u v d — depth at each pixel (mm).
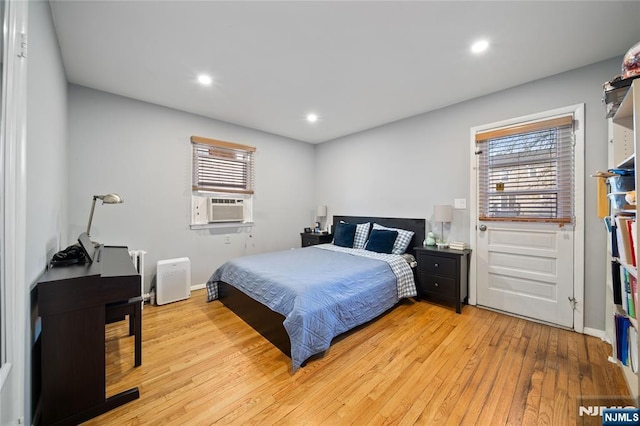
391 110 3443
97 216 2879
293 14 1730
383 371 1826
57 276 1446
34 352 1362
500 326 2516
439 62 2309
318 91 2900
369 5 1650
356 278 2494
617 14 1704
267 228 4496
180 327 2492
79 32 1909
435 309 2959
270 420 1399
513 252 2771
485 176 2982
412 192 3680
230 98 3092
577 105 2379
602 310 2279
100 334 1468
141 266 2965
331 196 4961
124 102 3037
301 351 1823
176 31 1907
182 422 1387
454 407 1490
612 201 1765
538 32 1897
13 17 1098
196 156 3635
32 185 1344
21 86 1133
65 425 1352
